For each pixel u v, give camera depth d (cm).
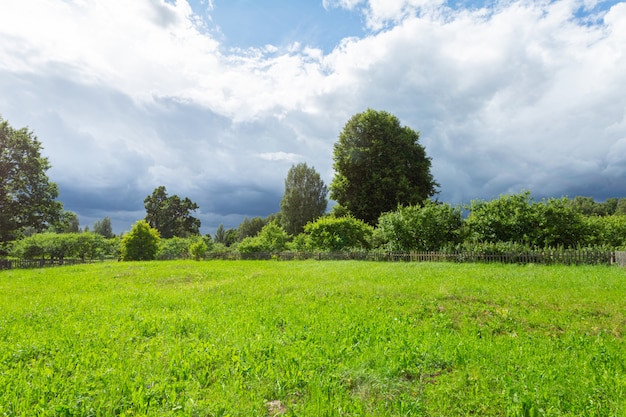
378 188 4309
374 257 2877
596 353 631
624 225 2945
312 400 454
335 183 4700
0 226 3881
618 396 464
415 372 550
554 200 2538
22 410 423
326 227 3472
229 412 424
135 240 4038
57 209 4431
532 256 2109
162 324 822
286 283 1465
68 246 4109
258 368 539
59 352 623
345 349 632
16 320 891
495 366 567
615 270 1641
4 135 4022
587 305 962
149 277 1861
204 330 762
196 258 4050
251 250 3897
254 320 848
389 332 745
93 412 423
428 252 2634
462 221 2820
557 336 762
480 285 1258
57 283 1681
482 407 448
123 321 859
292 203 6181
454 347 649
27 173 4131
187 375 526
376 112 4675
